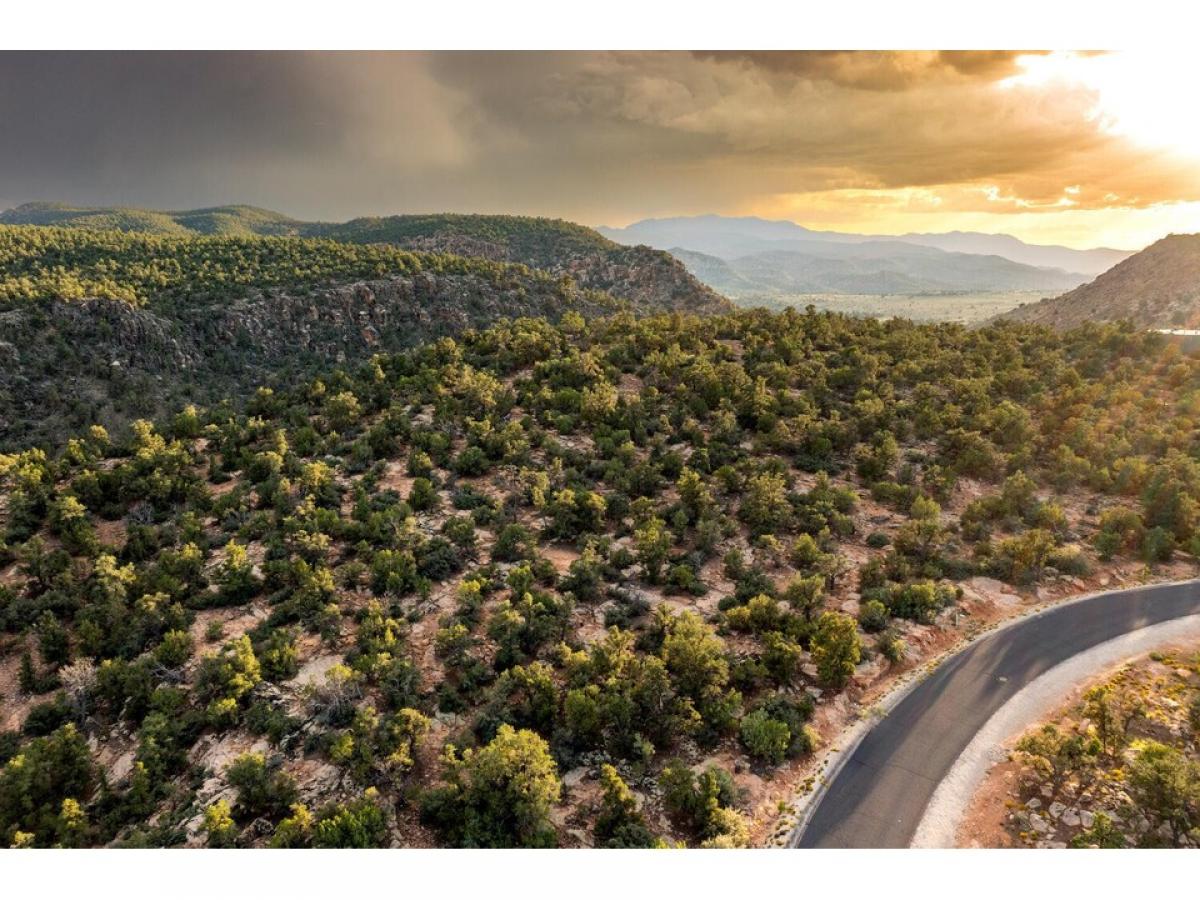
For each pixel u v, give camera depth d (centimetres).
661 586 6650
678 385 11688
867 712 5050
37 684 5497
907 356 13550
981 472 9162
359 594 6506
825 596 6438
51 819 4047
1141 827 3891
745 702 5172
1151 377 11850
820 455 9569
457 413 10781
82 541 7244
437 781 4388
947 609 6291
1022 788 4256
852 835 3991
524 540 7106
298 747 4678
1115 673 5384
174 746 4684
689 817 4138
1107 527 7512
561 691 5056
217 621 6209
